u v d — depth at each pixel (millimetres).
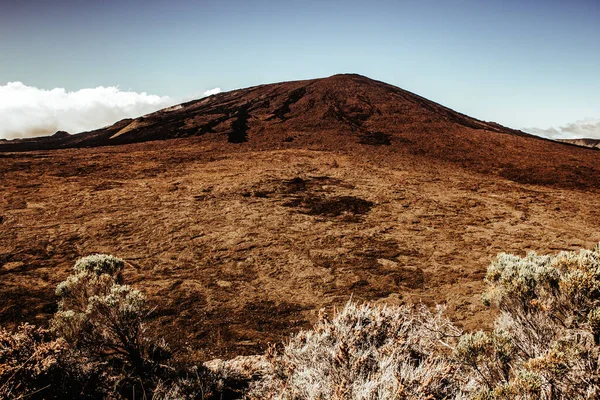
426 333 2883
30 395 2203
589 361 2031
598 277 2496
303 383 2180
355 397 1933
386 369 2129
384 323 2762
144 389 2768
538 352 2395
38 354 2354
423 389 1950
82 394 2506
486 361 2318
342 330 2596
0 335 2393
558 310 2682
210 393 2707
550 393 1906
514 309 2951
